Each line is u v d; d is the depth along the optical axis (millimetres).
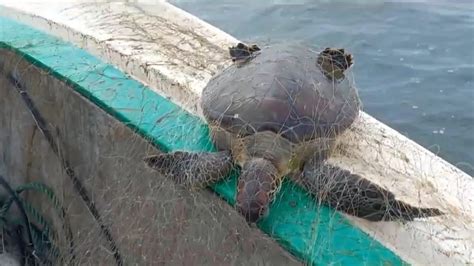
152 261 2982
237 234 2584
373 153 2801
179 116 2980
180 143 2816
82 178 3385
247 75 2689
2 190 3945
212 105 2666
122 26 3699
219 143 2688
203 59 3400
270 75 2639
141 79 3287
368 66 6184
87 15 3840
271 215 2494
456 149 5027
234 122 2545
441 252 2383
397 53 6379
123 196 3090
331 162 2678
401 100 5664
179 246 2830
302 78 2639
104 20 3777
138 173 2979
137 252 3055
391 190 2586
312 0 7109
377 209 2455
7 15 3959
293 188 2562
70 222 3508
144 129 2938
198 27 3775
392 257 2377
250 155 2484
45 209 3682
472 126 5250
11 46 3598
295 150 2498
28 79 3559
